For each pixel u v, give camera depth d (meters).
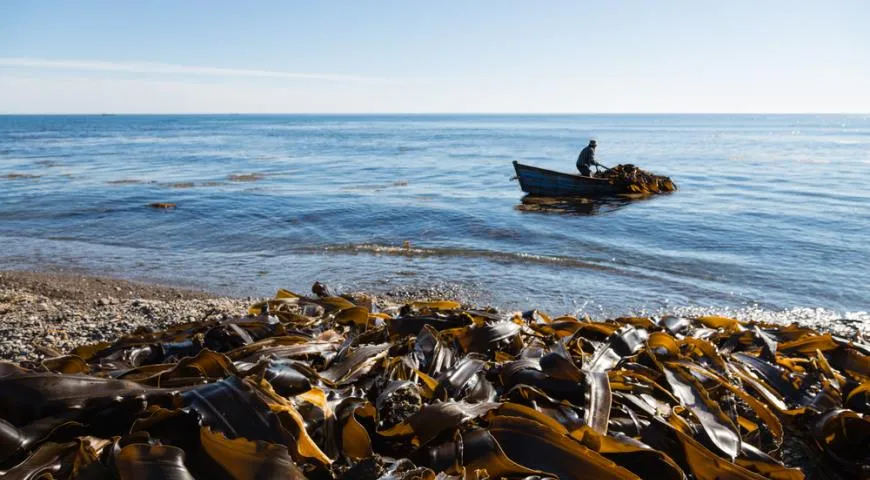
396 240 14.76
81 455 2.07
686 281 10.69
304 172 35.62
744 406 3.23
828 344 4.23
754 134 115.19
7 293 9.24
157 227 16.56
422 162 43.62
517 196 23.66
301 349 3.61
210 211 19.20
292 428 2.27
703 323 5.34
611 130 144.12
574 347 4.02
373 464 2.04
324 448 2.32
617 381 3.21
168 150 59.38
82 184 27.86
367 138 92.19
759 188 25.58
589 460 2.22
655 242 14.35
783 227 16.14
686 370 3.44
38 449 2.11
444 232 15.83
